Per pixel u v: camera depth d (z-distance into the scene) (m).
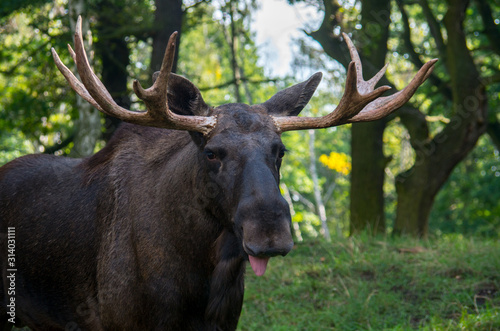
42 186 4.04
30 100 11.65
